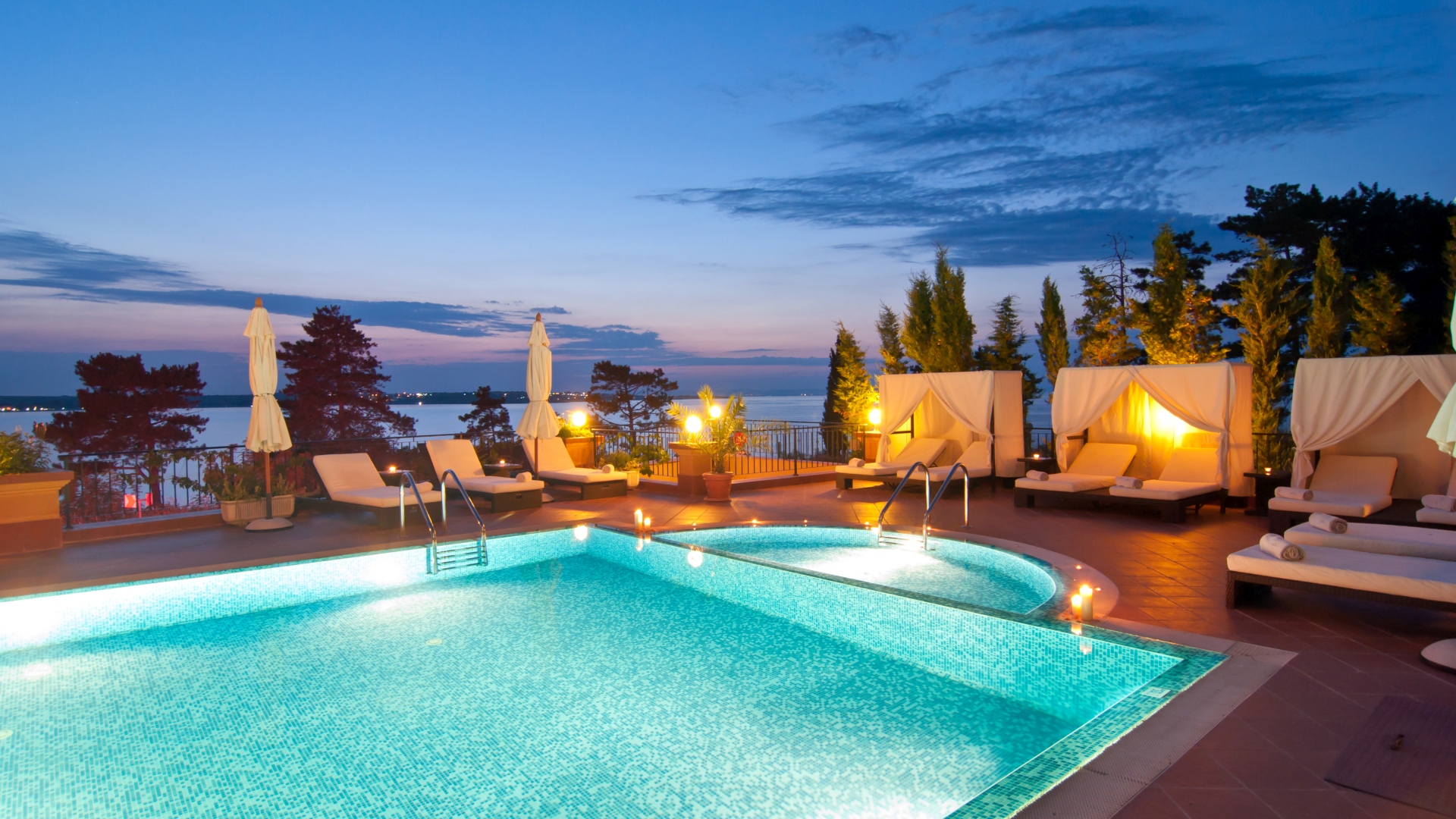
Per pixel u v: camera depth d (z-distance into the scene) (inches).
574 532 328.5
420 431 1585.9
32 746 151.6
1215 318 737.6
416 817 124.3
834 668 194.9
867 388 811.4
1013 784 101.8
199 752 148.7
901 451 487.8
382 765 143.3
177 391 984.3
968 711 167.2
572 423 495.8
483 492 378.3
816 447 603.2
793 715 164.9
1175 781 102.7
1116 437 426.9
